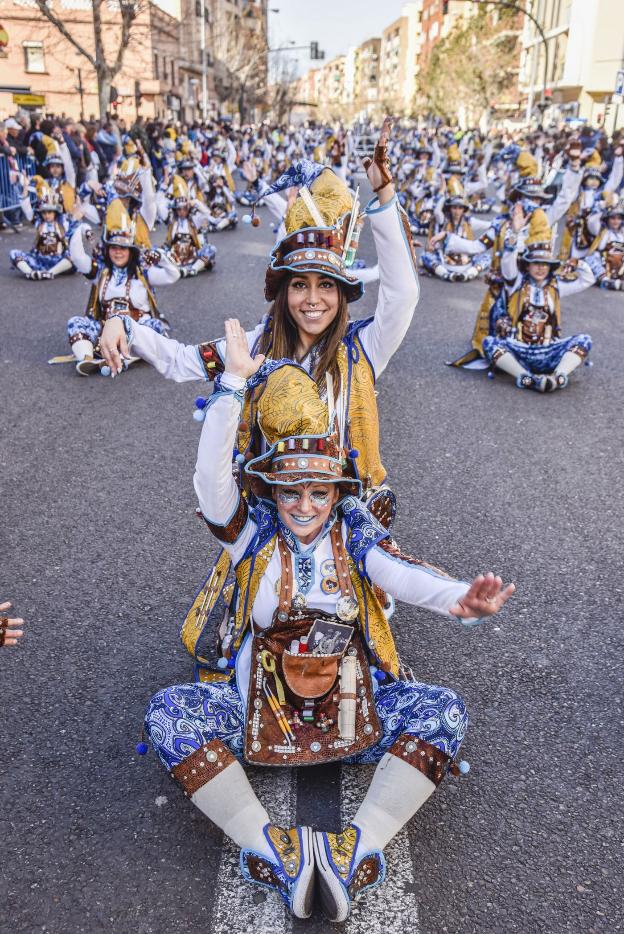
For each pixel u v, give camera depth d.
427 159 23.03
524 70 58.25
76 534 4.55
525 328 7.71
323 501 2.48
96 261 7.88
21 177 16.30
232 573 2.97
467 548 4.52
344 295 2.76
